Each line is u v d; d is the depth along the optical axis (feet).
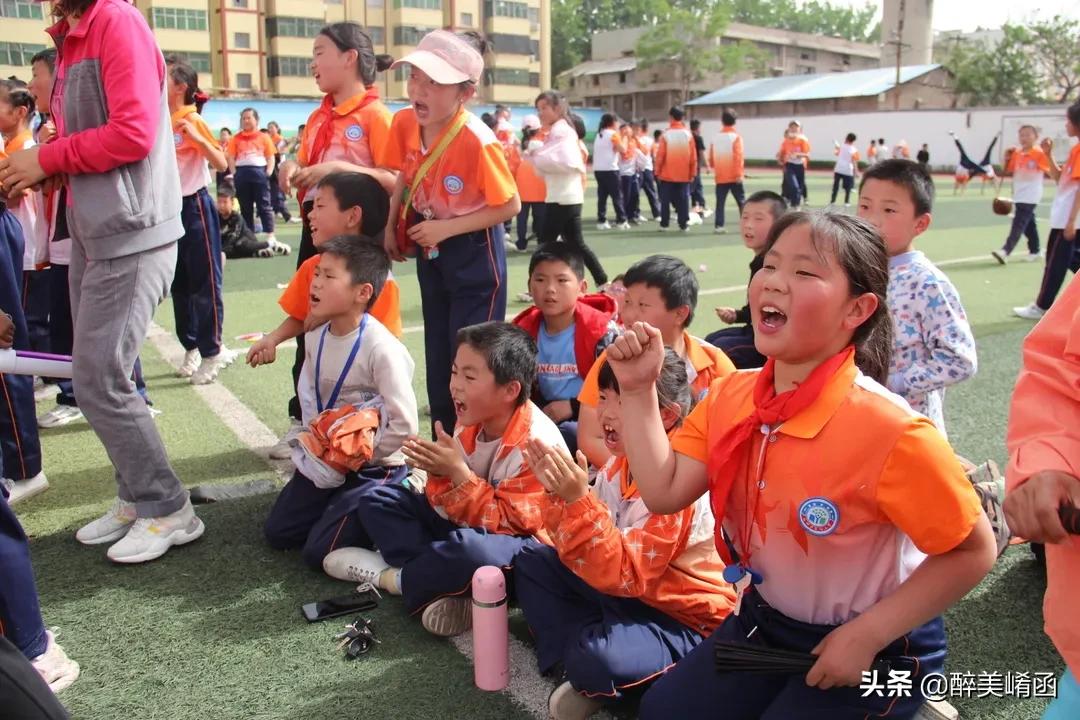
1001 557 10.16
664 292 10.21
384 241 12.62
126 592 9.48
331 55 13.03
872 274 5.44
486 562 8.38
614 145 45.96
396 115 13.05
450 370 12.70
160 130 9.72
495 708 7.50
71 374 9.73
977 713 7.48
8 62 114.32
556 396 12.27
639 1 266.36
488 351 9.02
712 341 13.61
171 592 9.48
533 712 7.46
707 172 107.04
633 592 7.33
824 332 5.45
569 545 7.22
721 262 33.94
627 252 36.99
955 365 9.14
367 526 9.64
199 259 16.87
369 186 12.07
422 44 11.51
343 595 9.47
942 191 78.33
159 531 10.22
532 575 8.15
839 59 242.58
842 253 5.33
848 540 5.65
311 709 7.47
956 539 5.35
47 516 11.43
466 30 12.21
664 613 7.71
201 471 12.94
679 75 197.77
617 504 8.19
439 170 11.60
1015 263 33.91
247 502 11.86
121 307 9.53
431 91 11.37
